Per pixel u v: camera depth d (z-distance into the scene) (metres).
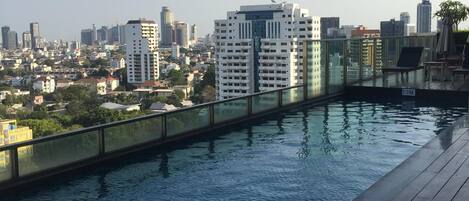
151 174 5.63
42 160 5.39
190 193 4.90
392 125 8.05
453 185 3.87
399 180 4.04
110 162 6.20
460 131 5.92
